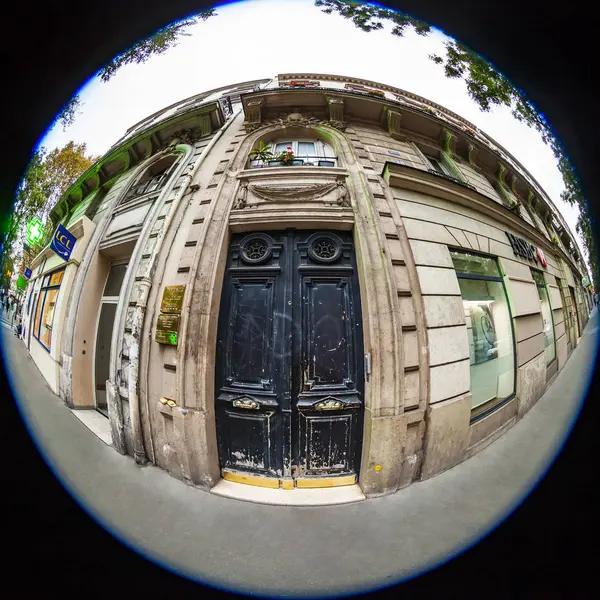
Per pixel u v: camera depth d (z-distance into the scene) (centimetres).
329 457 320
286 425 318
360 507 267
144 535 224
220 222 374
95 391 514
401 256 356
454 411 335
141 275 393
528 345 488
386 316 321
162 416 329
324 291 354
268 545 219
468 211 465
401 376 308
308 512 261
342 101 543
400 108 564
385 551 212
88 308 527
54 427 397
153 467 329
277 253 367
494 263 478
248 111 540
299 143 527
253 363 336
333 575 194
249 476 315
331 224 372
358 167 427
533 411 457
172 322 332
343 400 321
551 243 694
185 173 472
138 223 484
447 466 327
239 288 359
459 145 640
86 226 572
